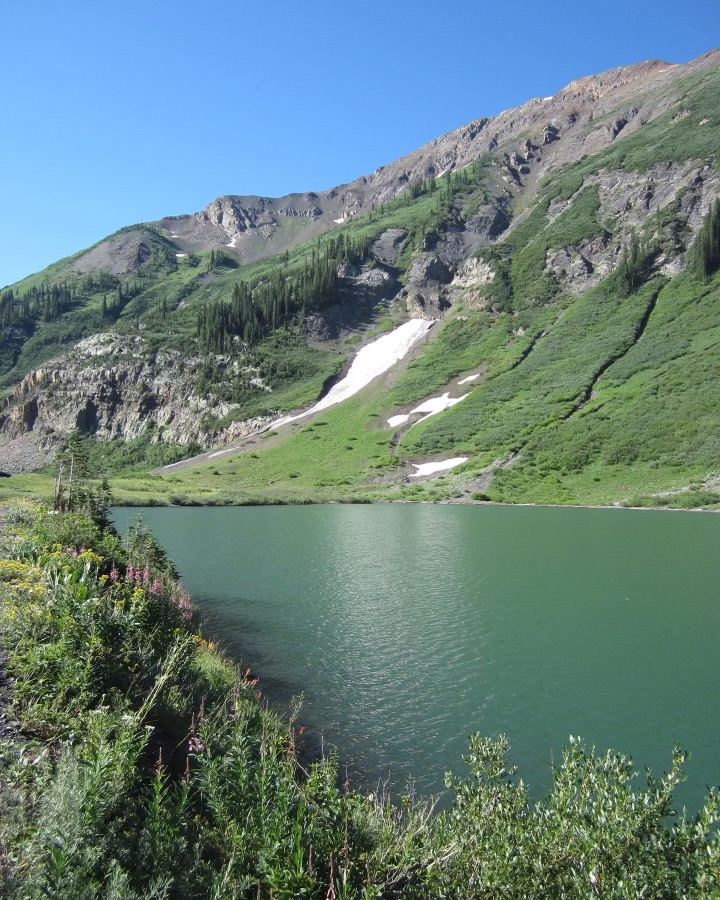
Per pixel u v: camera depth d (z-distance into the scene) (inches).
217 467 4264.3
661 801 227.9
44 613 330.0
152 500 2815.0
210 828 233.3
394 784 422.0
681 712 569.0
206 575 1151.0
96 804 191.0
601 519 2203.5
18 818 187.2
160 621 446.3
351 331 6801.2
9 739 237.6
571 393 4005.9
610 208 6683.1
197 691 390.3
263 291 7372.1
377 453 4055.1
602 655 716.0
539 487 3038.9
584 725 539.5
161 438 5703.7
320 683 610.2
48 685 285.4
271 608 902.4
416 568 1241.4
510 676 646.5
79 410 6122.1
